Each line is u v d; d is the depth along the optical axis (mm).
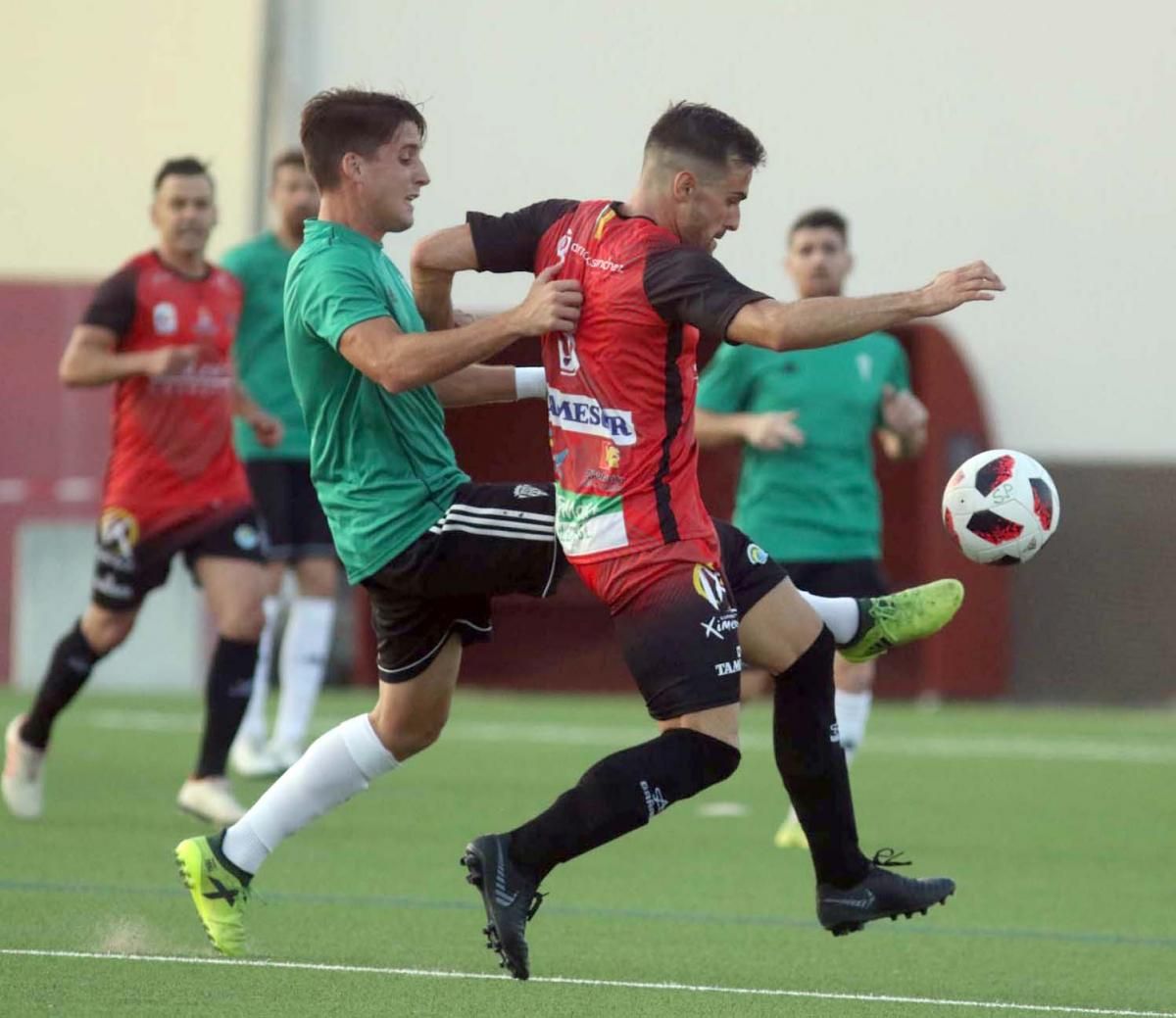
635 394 17844
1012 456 20500
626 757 17625
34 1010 17703
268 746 41125
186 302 30500
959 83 57625
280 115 60500
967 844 30594
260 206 60500
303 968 19984
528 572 19312
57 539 58750
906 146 57844
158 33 61812
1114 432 56750
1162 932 23266
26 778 30734
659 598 17828
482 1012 18016
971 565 56344
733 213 18312
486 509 19266
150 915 22719
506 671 61781
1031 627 56906
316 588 37812
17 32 62875
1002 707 56531
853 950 21828
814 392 31438
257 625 30172
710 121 18125
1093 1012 18625
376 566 19469
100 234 62188
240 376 37281
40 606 58719
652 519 17875
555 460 18453
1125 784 38812
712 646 17766
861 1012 18438
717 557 18141
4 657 58906
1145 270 56688
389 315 18781
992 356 57281
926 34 57812
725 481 59562
